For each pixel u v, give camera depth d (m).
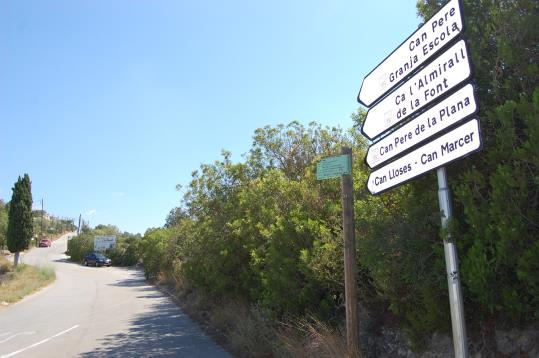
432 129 4.36
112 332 13.59
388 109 5.14
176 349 10.63
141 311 18.80
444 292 4.91
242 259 13.16
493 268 3.96
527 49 4.30
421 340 5.55
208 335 12.48
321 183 9.23
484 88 4.72
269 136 15.62
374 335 6.72
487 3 4.84
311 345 7.36
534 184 3.78
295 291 8.44
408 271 5.11
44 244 103.94
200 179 16.94
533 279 3.62
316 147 14.80
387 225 5.37
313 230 8.21
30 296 26.52
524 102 3.81
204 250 16.17
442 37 4.30
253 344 9.27
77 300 23.94
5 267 39.56
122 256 68.31
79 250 74.94
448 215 4.18
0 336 13.52
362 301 7.20
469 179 4.21
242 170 16.02
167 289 28.06
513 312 4.16
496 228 3.90
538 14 4.26
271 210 11.05
